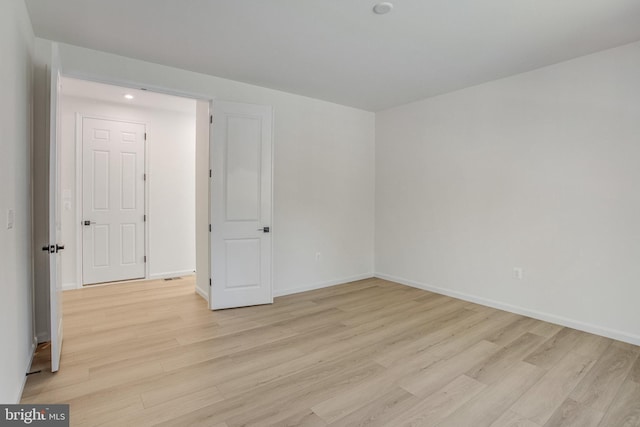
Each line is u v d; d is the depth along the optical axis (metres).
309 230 4.47
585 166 3.04
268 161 3.83
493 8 2.27
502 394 2.10
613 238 2.89
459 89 4.01
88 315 3.45
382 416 1.88
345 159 4.82
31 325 2.58
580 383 2.22
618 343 2.82
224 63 3.27
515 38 2.70
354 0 2.20
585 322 3.07
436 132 4.29
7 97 1.77
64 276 4.39
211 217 3.58
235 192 3.67
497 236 3.69
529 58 3.10
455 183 4.09
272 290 3.91
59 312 2.55
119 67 3.10
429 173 4.39
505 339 2.90
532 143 3.39
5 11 1.71
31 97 2.65
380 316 3.47
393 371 2.37
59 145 2.63
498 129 3.66
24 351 2.22
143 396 2.04
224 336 2.95
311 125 4.43
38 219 2.80
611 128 2.89
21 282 2.17
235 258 3.70
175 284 4.73
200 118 4.21
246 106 3.70
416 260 4.59
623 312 2.85
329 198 4.66
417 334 3.01
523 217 3.47
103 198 4.64
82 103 4.46
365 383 2.21
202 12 2.36
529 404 2.00
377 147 5.11
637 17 2.37
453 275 4.14
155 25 2.55
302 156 4.37
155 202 5.03
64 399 2.00
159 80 3.30
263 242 3.83
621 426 1.81
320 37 2.72
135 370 2.35
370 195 5.14
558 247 3.23
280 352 2.65
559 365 2.45
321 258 4.61
